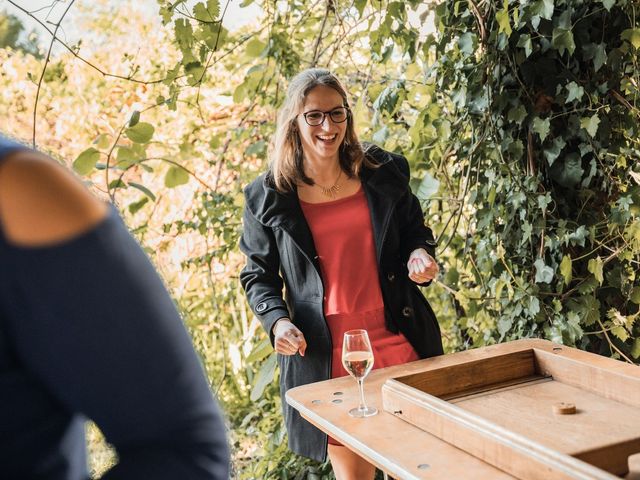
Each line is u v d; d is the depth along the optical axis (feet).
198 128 12.14
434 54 10.51
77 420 2.03
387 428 5.43
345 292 7.82
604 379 5.69
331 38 10.96
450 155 10.02
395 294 7.97
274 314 7.79
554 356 6.15
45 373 1.88
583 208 8.91
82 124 11.97
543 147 8.83
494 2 8.52
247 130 11.00
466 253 9.93
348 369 5.80
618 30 8.50
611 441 4.40
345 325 7.82
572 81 8.48
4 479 1.83
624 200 8.46
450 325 11.26
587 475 3.92
